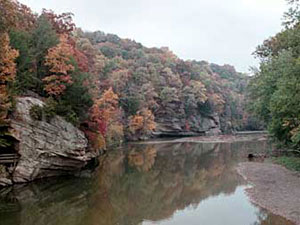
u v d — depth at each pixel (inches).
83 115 1642.5
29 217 888.9
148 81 4104.3
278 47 2095.2
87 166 1724.9
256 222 842.2
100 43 4953.3
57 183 1314.0
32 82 1473.9
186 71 5024.6
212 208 995.3
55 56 1476.4
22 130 1221.7
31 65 1528.1
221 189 1235.9
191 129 4576.8
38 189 1192.8
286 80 1299.2
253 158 1934.1
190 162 1940.2
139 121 3558.1
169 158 2132.1
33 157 1253.1
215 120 4918.8
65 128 1398.9
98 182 1359.5
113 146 2869.1
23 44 1449.3
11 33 1419.8
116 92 3420.3
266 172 1461.6
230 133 4862.2
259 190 1159.6
